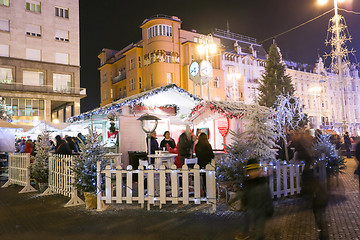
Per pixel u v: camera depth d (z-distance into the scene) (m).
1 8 36.72
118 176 7.67
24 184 11.33
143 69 44.12
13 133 18.55
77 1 42.31
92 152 7.99
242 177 7.07
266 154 9.59
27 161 11.18
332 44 30.42
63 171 9.54
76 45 41.50
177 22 43.31
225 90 46.81
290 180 8.41
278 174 8.19
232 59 49.00
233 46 51.09
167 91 14.37
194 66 19.83
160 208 7.44
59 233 5.77
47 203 8.65
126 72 47.47
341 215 6.56
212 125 13.74
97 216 6.96
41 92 37.62
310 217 6.39
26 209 7.96
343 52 30.23
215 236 5.34
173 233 5.57
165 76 41.41
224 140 12.92
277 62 43.34
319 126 61.81
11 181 12.53
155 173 7.64
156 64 41.44
